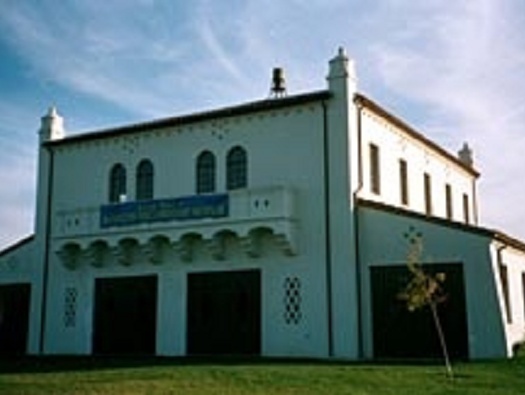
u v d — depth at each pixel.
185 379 19.11
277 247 27.70
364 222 26.73
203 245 29.33
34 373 21.53
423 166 34.84
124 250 31.02
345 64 27.47
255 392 17.45
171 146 31.09
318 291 26.75
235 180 29.25
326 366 21.80
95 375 20.34
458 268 24.91
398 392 17.55
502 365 21.73
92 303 31.89
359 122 28.00
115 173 32.62
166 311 29.86
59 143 34.41
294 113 28.27
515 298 29.20
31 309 33.72
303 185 27.62
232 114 29.47
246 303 28.12
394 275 25.91
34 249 34.28
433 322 25.08
